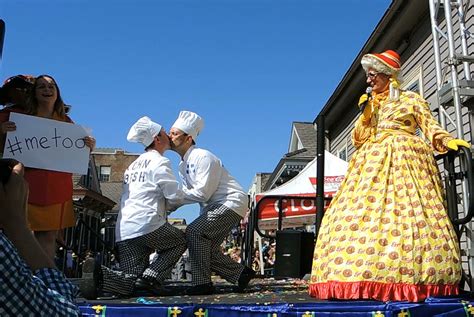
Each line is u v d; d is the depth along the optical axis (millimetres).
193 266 3635
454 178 3158
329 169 9984
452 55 4762
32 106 3508
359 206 2980
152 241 3561
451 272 2750
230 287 4164
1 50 1770
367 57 3475
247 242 5867
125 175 3838
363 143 3414
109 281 3314
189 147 4043
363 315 2416
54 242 3424
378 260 2730
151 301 2930
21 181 1461
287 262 4910
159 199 3660
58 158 3395
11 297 1231
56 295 1368
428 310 2463
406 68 10609
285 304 2488
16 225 1432
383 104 3365
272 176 24594
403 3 9539
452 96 4605
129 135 3914
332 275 2826
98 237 4453
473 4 7387
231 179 3947
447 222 2920
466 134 6223
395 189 2980
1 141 3443
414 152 3113
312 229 11867
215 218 3695
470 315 2508
